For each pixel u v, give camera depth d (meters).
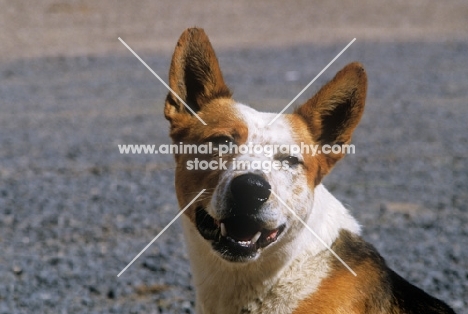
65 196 10.42
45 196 10.41
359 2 29.31
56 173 11.59
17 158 12.39
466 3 29.22
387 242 8.73
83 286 7.32
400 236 8.97
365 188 10.99
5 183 11.02
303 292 4.85
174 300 6.99
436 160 12.56
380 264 5.10
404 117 15.52
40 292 7.16
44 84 18.11
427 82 18.77
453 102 16.83
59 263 7.93
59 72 19.36
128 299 7.05
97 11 26.08
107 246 8.49
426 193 10.80
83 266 7.85
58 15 25.36
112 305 6.88
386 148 13.27
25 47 21.81
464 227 9.34
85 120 14.99
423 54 22.11
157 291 7.24
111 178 11.37
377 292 4.91
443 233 9.12
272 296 4.89
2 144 13.21
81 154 12.70
